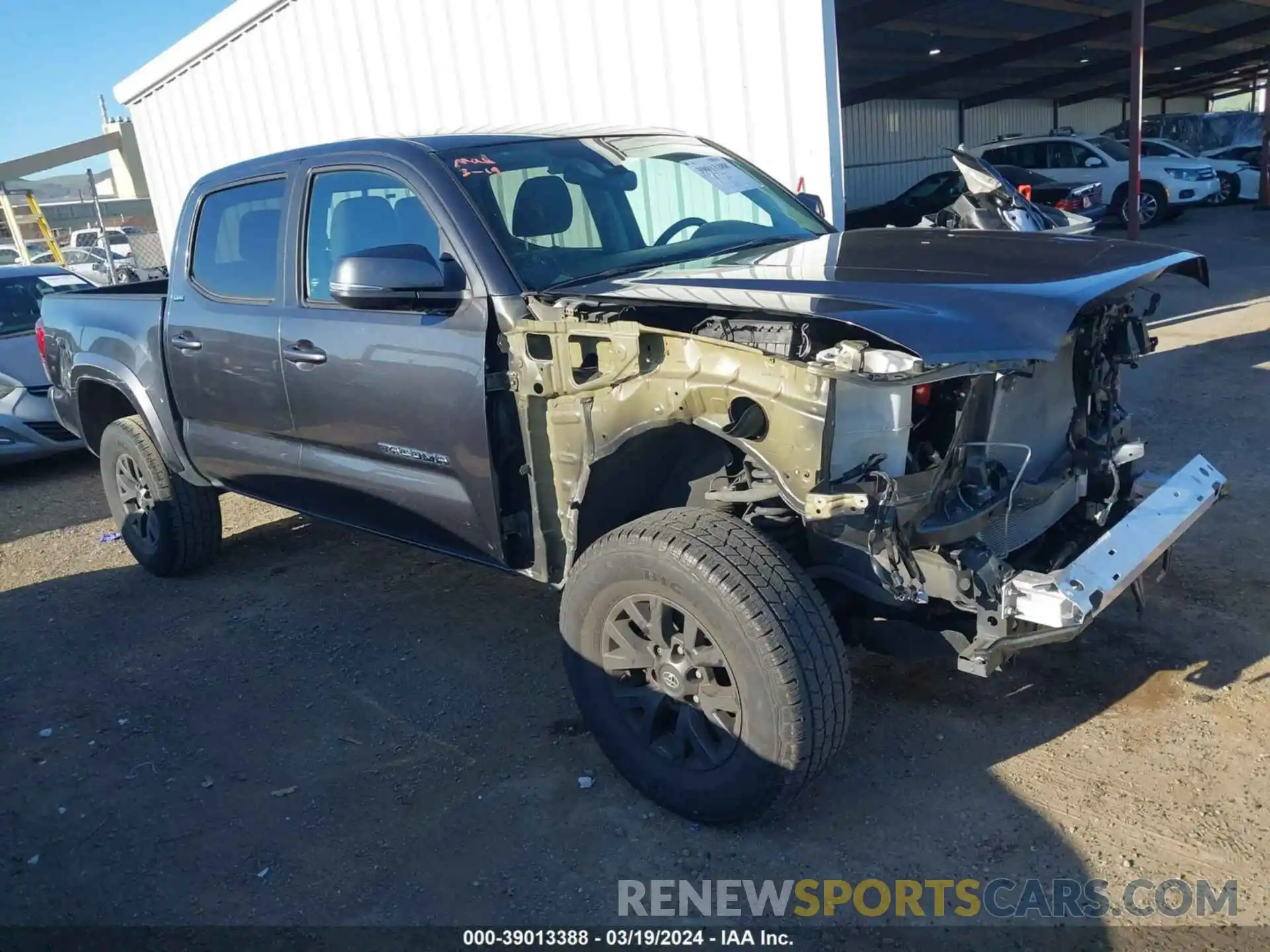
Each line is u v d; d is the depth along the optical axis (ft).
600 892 9.30
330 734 12.34
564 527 10.71
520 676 13.33
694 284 10.06
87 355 17.38
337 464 13.21
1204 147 80.53
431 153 12.07
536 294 10.74
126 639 15.58
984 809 9.95
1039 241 11.31
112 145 109.60
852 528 8.76
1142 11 39.14
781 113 23.38
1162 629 12.89
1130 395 23.57
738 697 9.21
